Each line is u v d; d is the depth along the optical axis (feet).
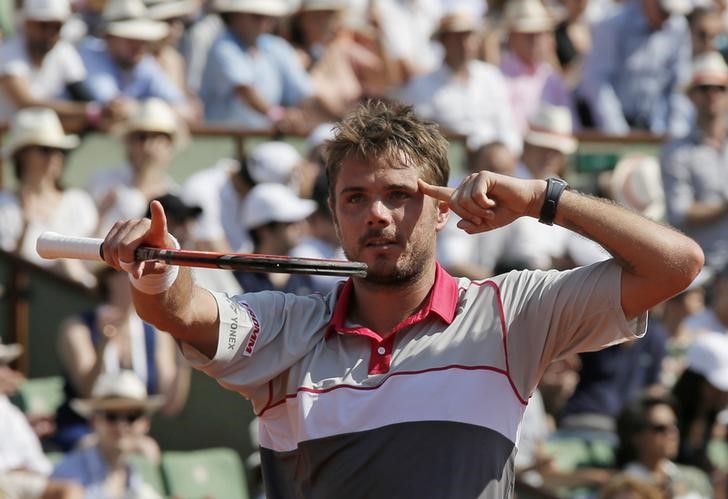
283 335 35.68
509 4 111.04
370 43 108.47
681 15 116.26
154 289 33.76
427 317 35.17
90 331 79.41
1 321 84.84
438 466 33.73
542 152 100.48
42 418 79.15
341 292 36.65
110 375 74.74
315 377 35.14
